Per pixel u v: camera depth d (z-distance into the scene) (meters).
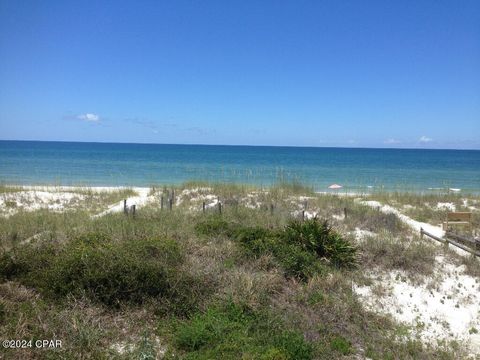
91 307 5.71
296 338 5.41
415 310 7.30
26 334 4.85
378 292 7.68
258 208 13.98
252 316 5.93
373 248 9.57
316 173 39.31
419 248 9.84
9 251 7.29
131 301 5.93
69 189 19.44
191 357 4.87
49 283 6.11
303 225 9.60
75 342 4.85
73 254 6.55
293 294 6.99
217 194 17.02
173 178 31.03
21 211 13.09
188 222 10.84
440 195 19.06
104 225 9.97
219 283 6.77
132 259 6.43
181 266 7.15
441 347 6.15
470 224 13.06
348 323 6.35
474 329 6.77
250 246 8.41
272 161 60.28
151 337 5.31
